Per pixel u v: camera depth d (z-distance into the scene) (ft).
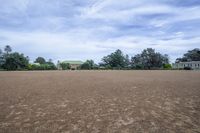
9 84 42.70
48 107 20.17
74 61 344.90
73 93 29.32
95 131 13.09
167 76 70.74
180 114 17.03
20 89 34.04
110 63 292.81
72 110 18.90
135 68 255.91
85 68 256.11
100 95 27.43
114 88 35.01
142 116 16.56
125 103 21.89
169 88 34.42
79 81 50.16
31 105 21.11
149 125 14.14
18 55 213.05
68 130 13.34
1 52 215.72
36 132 12.98
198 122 14.67
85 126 14.12
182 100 23.20
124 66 292.81
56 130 13.34
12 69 205.16
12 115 17.20
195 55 318.86
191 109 18.79
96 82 46.98
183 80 51.52
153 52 291.17
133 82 46.57
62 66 260.62
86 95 27.50
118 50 297.74
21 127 13.98
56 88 35.29
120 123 14.71
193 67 250.98
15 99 24.54
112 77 66.80
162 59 289.74
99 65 292.20
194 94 27.45
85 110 18.88
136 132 12.77
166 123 14.53
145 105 20.75
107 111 18.40
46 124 14.64
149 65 285.64
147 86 37.81
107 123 14.75
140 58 295.07
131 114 17.22
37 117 16.53
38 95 27.55
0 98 25.21
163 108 19.31
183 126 13.79
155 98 24.76
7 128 13.78
